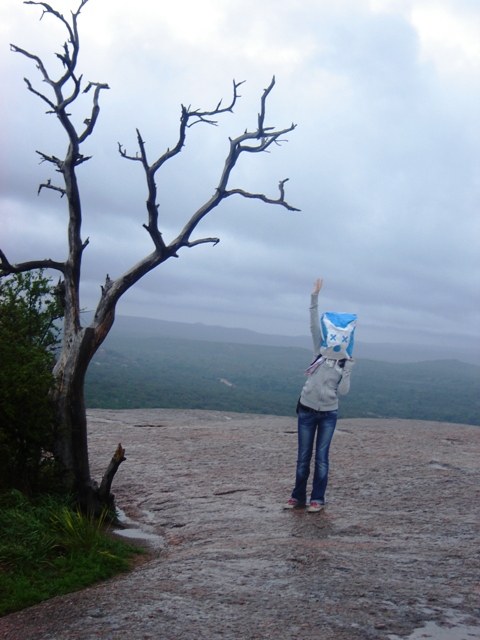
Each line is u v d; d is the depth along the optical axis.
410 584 4.20
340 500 7.16
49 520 5.46
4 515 5.26
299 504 6.88
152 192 6.36
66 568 4.72
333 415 6.68
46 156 6.60
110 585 4.34
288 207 6.87
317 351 6.79
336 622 3.56
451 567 4.58
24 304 7.29
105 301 6.46
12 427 6.01
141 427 13.33
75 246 6.50
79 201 6.54
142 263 6.56
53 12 6.38
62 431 6.26
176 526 6.44
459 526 5.93
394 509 6.70
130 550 5.48
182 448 10.73
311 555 4.90
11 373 5.96
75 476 6.30
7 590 4.18
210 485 8.12
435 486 7.82
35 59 6.59
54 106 6.43
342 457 9.88
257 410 156.25
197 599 3.94
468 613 3.70
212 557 4.96
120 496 7.75
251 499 7.36
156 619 3.63
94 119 6.61
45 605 4.00
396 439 11.92
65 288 6.52
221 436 12.12
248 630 3.46
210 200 6.84
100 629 3.52
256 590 4.11
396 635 3.39
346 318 6.69
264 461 9.66
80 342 6.29
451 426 14.69
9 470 6.14
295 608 3.77
